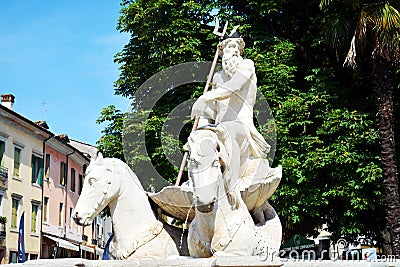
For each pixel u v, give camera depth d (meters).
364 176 15.26
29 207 38.72
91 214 7.18
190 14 17.52
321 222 16.80
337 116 15.67
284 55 16.50
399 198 15.91
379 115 14.95
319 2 16.83
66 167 45.34
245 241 6.45
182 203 7.36
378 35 14.86
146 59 17.47
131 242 7.30
